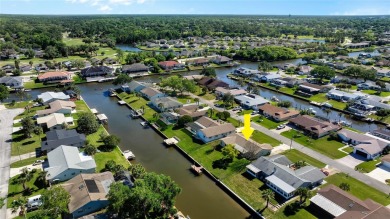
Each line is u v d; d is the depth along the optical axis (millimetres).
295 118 116938
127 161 90250
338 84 171875
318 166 86438
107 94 161500
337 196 68312
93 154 89312
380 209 62750
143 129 116438
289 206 69625
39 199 68125
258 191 76188
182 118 113938
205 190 78625
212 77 177500
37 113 118688
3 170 82875
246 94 151125
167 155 96688
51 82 176000
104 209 67375
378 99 141750
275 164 81812
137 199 59938
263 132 109312
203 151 96375
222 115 119250
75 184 71938
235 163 88750
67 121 114125
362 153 92500
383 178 80625
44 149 90750
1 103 137875
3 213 66375
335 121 118875
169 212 65625
